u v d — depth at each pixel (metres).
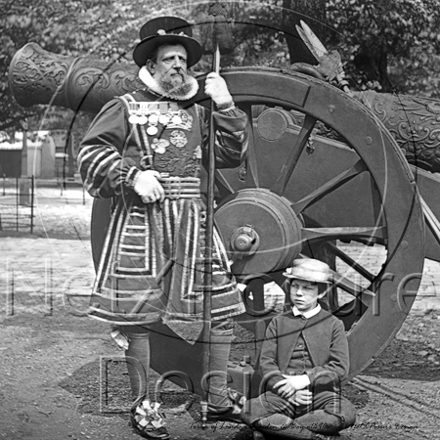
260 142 3.32
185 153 2.94
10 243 7.76
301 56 4.16
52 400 3.25
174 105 2.96
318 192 3.21
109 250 2.91
